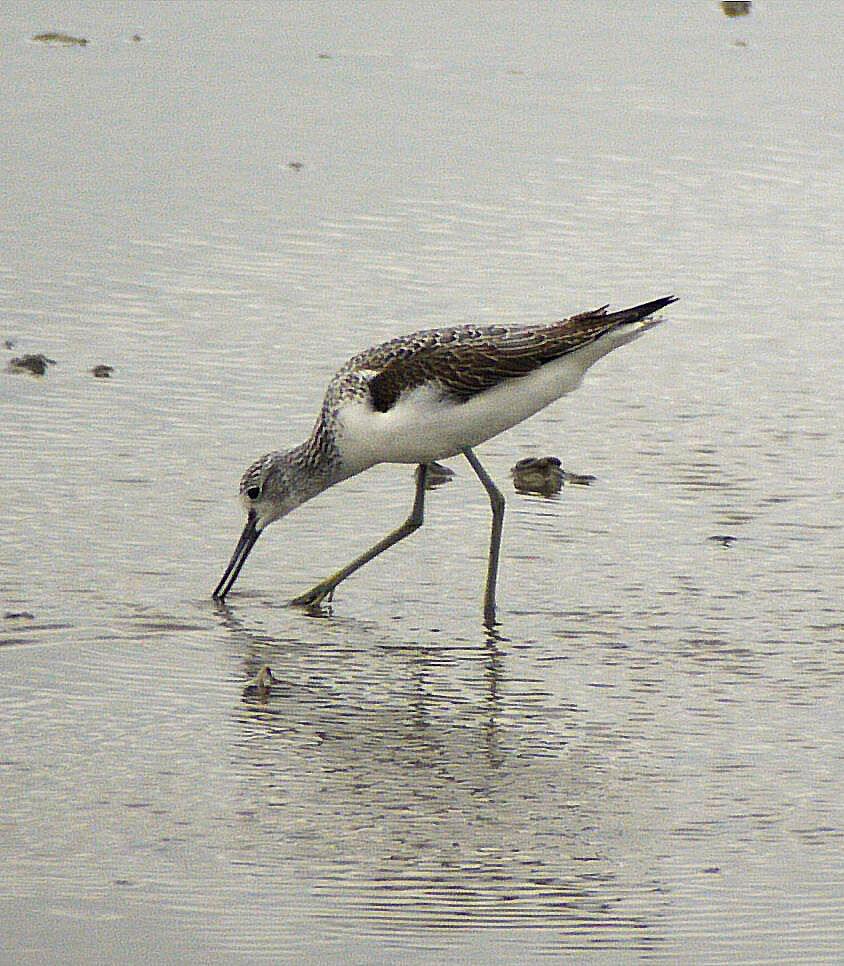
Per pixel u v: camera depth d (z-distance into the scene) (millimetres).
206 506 14336
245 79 24078
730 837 9891
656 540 14102
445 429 13086
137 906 9008
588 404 16609
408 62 24938
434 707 11477
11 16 26078
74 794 10148
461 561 13812
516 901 9195
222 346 17109
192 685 11648
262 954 8625
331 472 13430
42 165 21125
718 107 23656
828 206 20812
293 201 20547
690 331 17984
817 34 26500
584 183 21312
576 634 12609
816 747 10992
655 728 11219
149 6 26828
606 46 25781
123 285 18297
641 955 8719
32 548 13438
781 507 14664
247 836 9758
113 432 15414
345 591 13273
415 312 17859
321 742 10922
